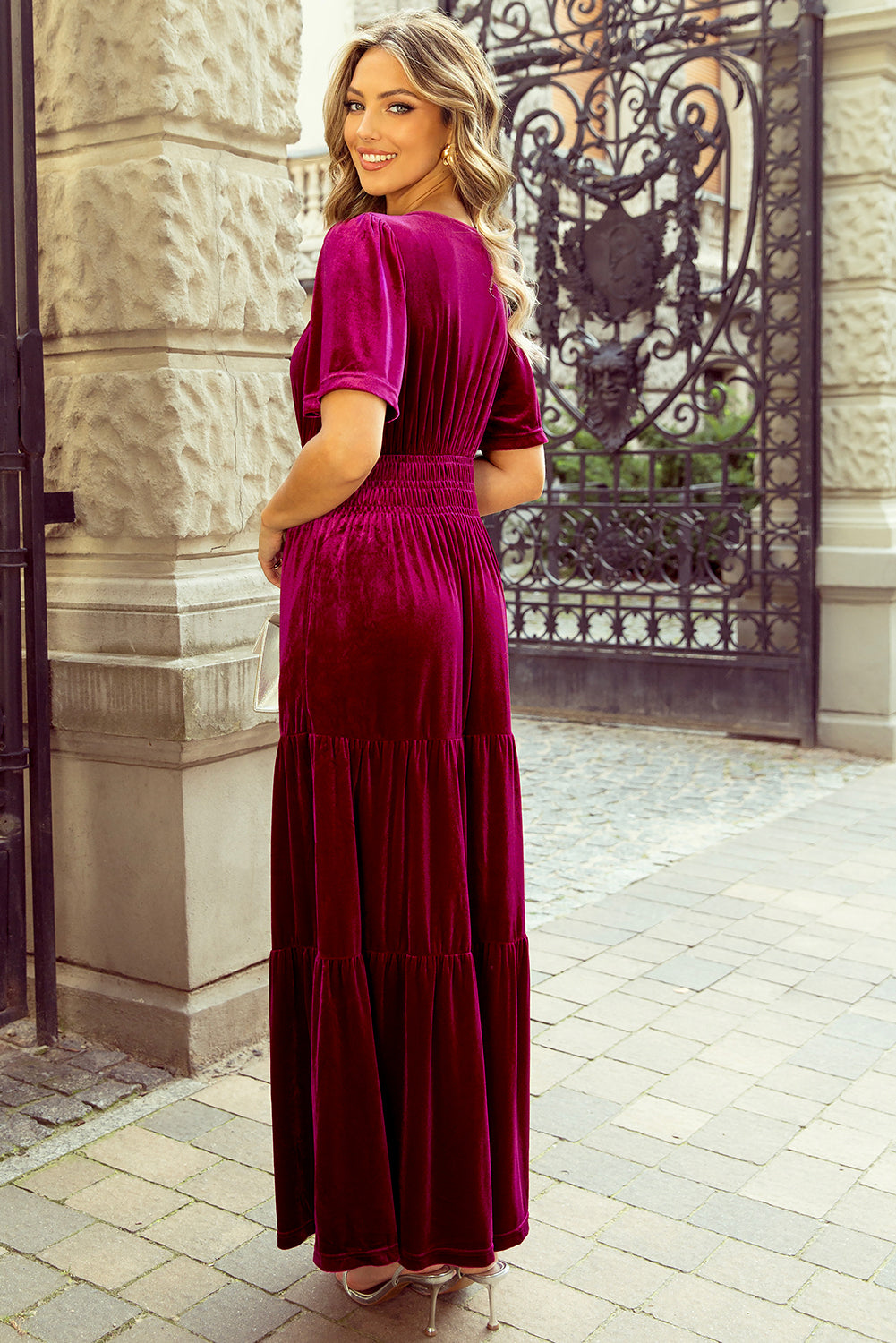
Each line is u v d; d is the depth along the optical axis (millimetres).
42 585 2914
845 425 6312
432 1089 1971
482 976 2029
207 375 2912
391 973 1952
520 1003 2070
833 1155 2654
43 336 3016
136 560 2961
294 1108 2094
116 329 2875
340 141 2043
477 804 1993
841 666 6473
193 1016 2941
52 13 2879
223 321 2959
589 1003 3420
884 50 6035
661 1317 2125
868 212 6145
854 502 6398
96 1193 2469
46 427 3002
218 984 3043
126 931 3035
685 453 6754
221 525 2977
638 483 12578
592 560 7387
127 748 2922
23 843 3057
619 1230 2377
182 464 2848
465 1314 2135
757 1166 2611
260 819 3109
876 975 3617
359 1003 1937
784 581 6699
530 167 7066
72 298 2928
